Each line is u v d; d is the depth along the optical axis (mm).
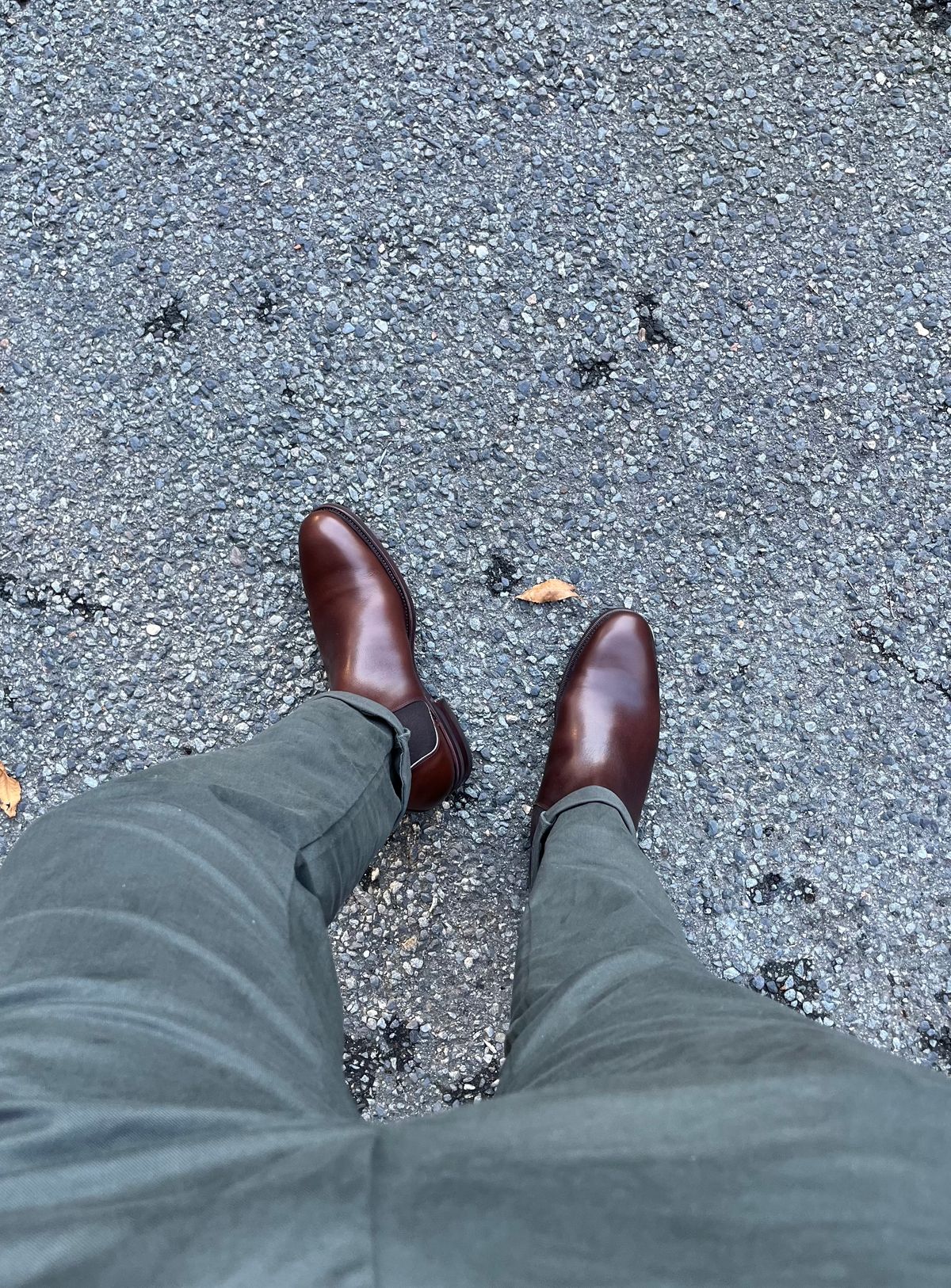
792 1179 445
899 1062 532
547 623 1355
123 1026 611
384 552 1333
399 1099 1282
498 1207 432
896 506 1371
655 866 1341
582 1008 792
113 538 1343
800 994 1327
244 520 1346
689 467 1361
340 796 998
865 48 1367
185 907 719
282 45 1354
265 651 1347
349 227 1353
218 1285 404
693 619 1360
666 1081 526
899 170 1371
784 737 1355
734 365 1367
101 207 1353
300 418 1348
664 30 1367
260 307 1350
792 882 1342
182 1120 532
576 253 1359
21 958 666
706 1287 398
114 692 1337
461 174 1357
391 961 1302
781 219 1377
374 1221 425
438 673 1350
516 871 1321
